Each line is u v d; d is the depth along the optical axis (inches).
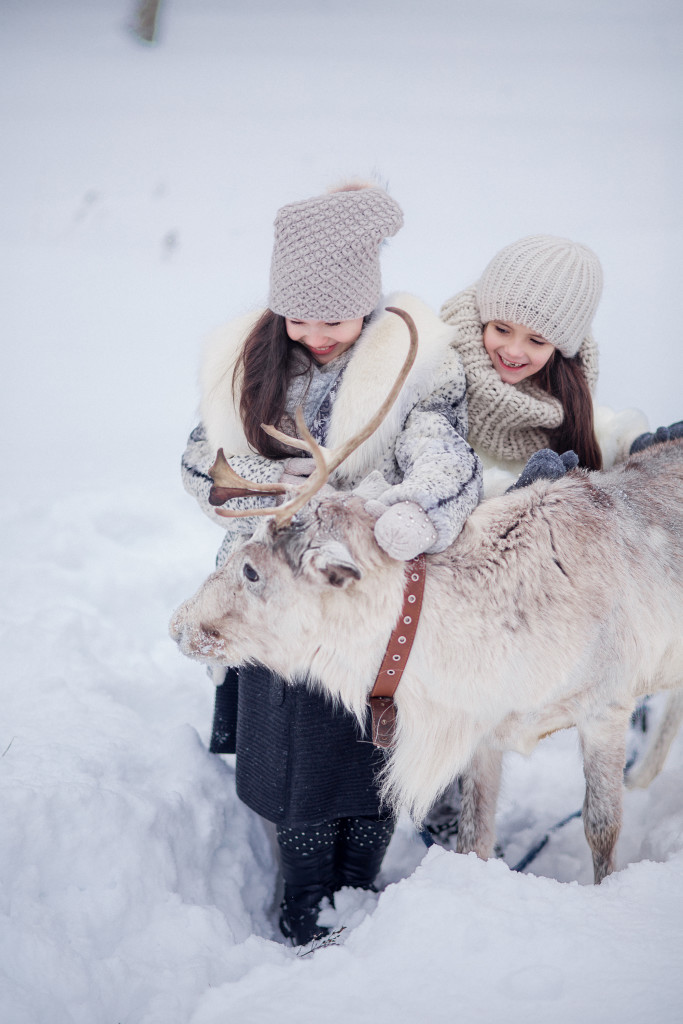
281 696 86.2
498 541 82.6
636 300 366.0
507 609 80.7
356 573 72.5
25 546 186.2
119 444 264.8
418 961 68.3
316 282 79.0
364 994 65.7
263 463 86.4
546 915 71.6
